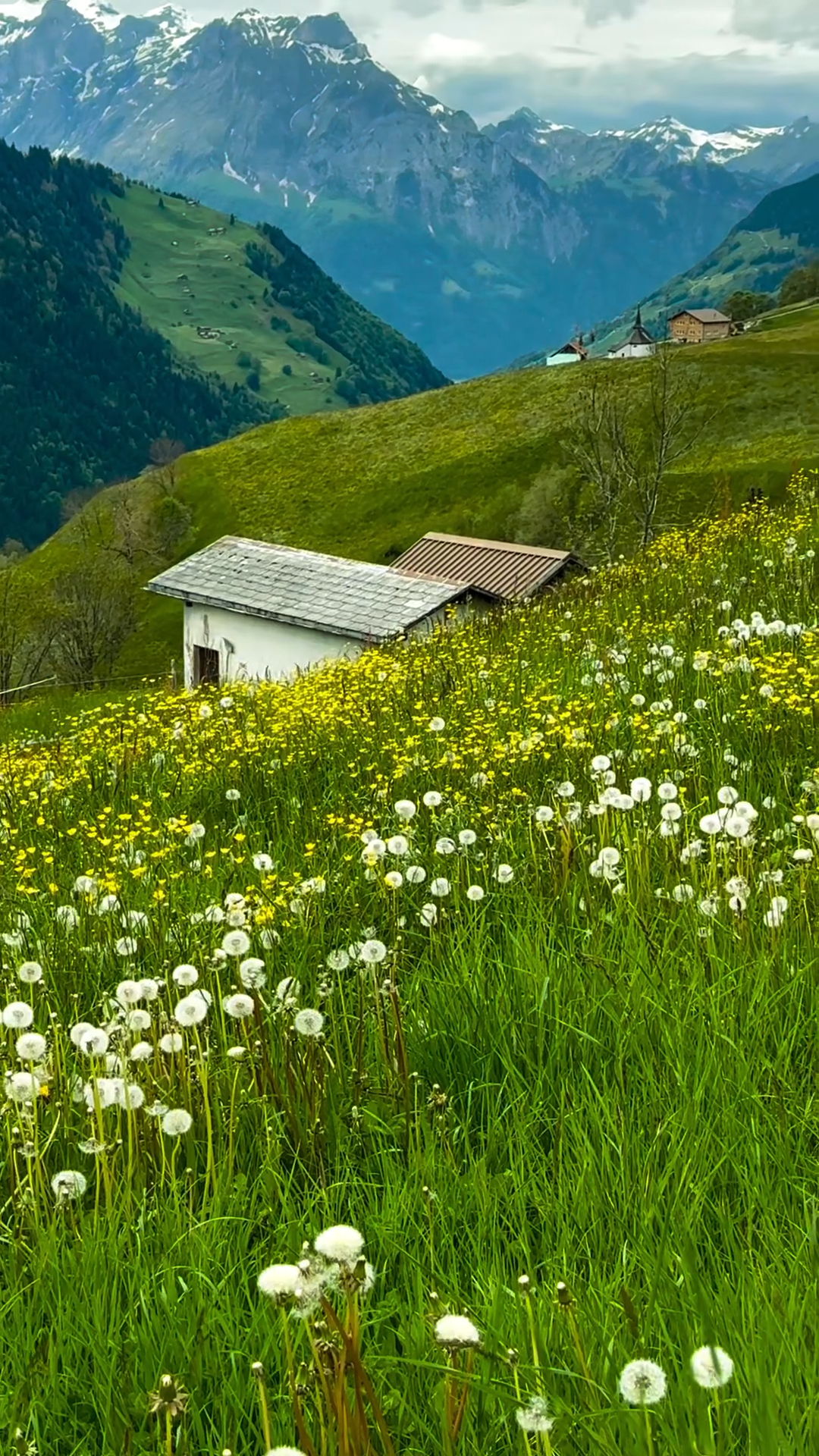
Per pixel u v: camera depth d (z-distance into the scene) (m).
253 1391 3.26
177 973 5.14
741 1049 4.50
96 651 99.69
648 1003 4.90
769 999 4.80
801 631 11.04
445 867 6.82
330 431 141.12
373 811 8.38
